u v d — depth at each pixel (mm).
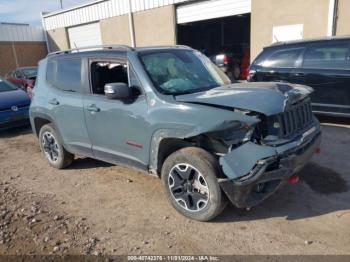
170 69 4145
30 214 3965
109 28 19500
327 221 3412
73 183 4812
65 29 23234
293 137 3393
